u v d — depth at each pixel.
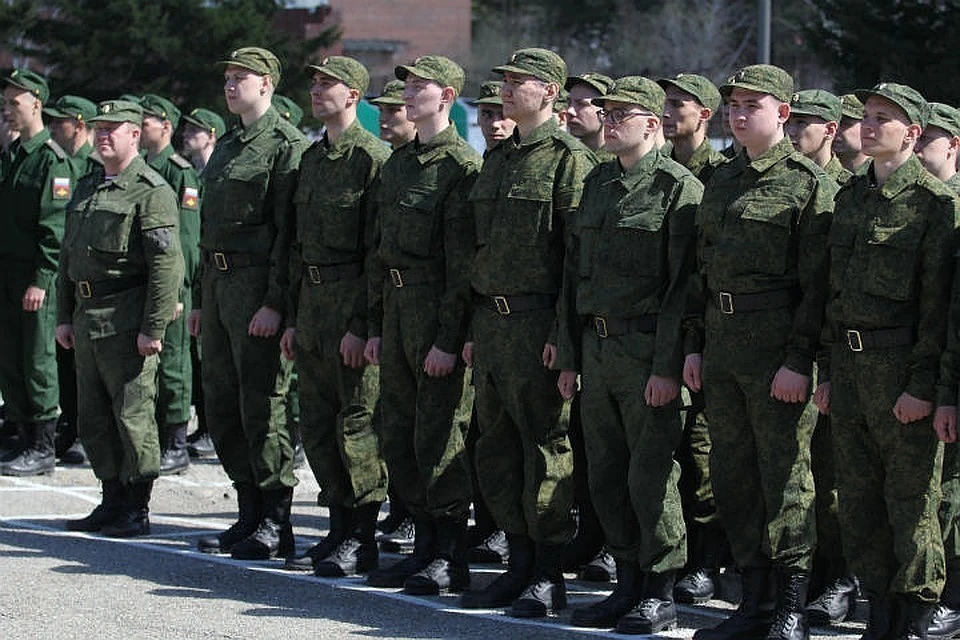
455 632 11.22
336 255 12.98
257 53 13.66
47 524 15.13
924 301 10.26
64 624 11.34
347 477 13.20
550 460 11.81
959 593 11.41
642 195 11.20
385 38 69.81
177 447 18.25
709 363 10.88
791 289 10.71
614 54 61.19
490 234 11.82
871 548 10.70
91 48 44.91
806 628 10.82
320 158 13.13
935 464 10.44
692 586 12.54
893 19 26.20
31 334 17.59
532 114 11.85
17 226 17.52
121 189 14.25
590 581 13.27
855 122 13.41
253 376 13.52
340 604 12.03
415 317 12.45
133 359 14.30
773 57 53.28
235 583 12.70
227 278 13.63
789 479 10.76
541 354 11.75
